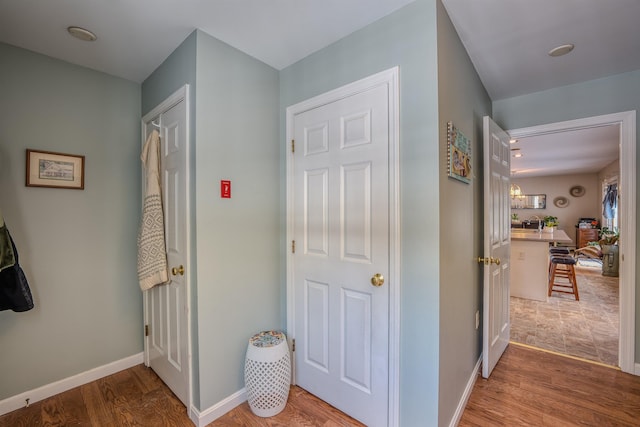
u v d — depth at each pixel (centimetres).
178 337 185
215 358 172
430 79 139
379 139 157
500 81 232
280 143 213
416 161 144
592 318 332
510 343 270
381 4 146
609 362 235
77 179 204
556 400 188
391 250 153
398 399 152
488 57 196
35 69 188
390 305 154
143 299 233
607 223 707
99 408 181
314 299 192
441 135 140
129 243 229
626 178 218
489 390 198
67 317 201
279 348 175
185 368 176
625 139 218
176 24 161
